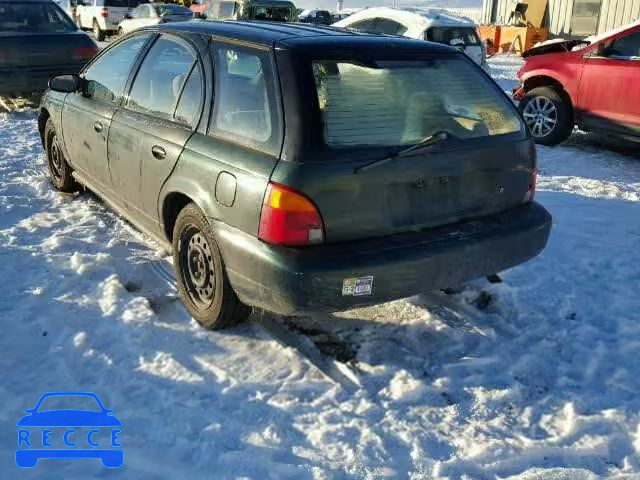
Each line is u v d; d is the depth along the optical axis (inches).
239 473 100.7
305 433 110.9
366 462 104.4
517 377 130.9
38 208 216.5
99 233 195.2
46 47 369.7
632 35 304.2
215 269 134.0
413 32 443.5
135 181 163.9
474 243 129.3
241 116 129.9
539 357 137.5
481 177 134.7
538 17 911.7
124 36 186.2
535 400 123.8
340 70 125.1
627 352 140.3
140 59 171.3
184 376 125.2
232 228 125.3
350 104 122.7
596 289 169.9
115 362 129.3
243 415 114.7
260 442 107.8
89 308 149.6
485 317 154.3
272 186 115.6
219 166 128.2
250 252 119.9
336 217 117.2
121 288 157.8
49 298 153.2
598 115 316.2
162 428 110.3
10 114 381.7
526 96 346.9
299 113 117.2
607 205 239.9
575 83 322.3
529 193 147.3
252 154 122.6
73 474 99.4
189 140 140.4
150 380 123.9
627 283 173.6
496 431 114.5
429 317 151.9
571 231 210.5
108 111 178.7
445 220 131.1
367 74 127.6
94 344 135.0
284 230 115.0
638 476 103.7
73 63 380.5
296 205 114.0
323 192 115.1
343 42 130.6
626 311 158.1
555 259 188.1
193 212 137.9
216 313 137.4
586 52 319.3
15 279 161.9
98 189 196.4
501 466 105.3
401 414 117.6
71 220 205.2
